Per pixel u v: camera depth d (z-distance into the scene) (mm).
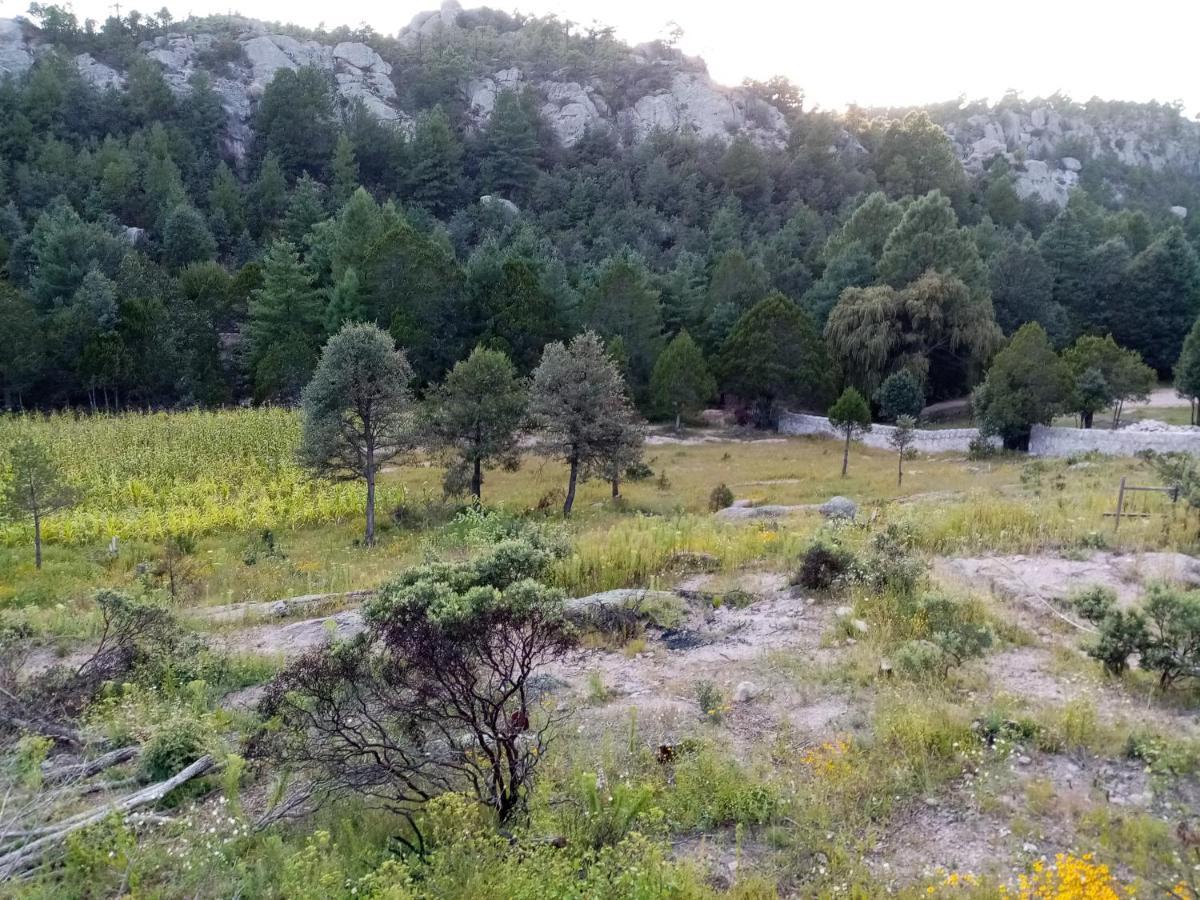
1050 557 11477
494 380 23969
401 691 6383
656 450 37125
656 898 4609
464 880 4879
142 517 21766
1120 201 116938
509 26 143750
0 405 43875
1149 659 7141
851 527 13742
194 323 45188
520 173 88938
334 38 121188
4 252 56750
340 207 73812
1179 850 4988
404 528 22031
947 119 146500
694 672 8492
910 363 44094
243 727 7535
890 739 6535
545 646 6449
